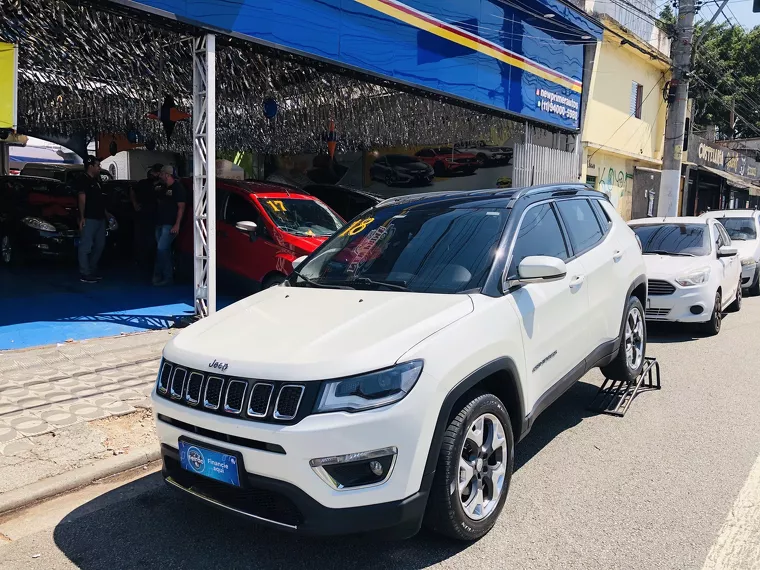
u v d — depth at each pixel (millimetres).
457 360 3045
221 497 3006
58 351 6516
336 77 11297
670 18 23141
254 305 3801
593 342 4742
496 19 11922
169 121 11141
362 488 2732
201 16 6879
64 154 27797
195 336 3396
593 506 3686
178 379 3143
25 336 7035
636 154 19938
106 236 10781
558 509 3648
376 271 4012
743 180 31562
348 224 4832
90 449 4375
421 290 3664
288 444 2682
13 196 10523
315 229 9039
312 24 8266
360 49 9062
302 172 19469
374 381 2783
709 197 30641
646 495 3824
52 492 3871
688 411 5410
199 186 7418
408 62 9992
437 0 10406
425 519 3076
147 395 5410
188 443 3021
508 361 3434
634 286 5496
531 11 12797
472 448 3256
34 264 11586
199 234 7480
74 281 10219
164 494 3943
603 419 5211
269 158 20422
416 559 3139
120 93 14305
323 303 3594
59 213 10484
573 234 4797
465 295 3482
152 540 3383
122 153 19016
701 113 35812
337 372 2766
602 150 18078
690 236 9258
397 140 16141
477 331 3244
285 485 2715
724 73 29562
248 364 2895
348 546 3275
